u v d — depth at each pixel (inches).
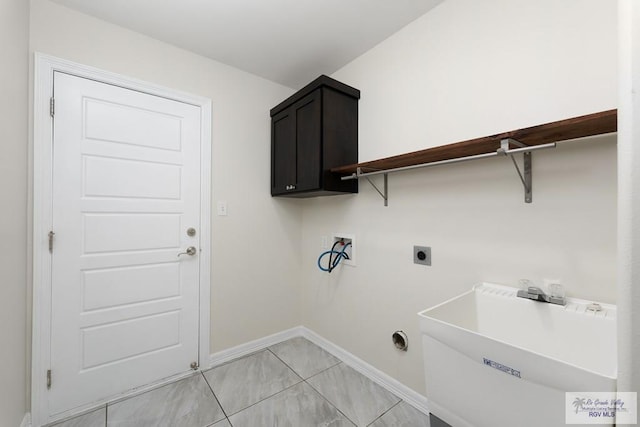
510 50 50.4
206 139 81.3
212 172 82.8
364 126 79.0
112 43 67.5
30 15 57.8
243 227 89.2
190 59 79.1
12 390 50.3
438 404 39.5
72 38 62.5
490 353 33.0
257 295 92.3
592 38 41.8
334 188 75.3
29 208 57.5
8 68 47.5
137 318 70.7
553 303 43.5
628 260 21.1
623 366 21.4
